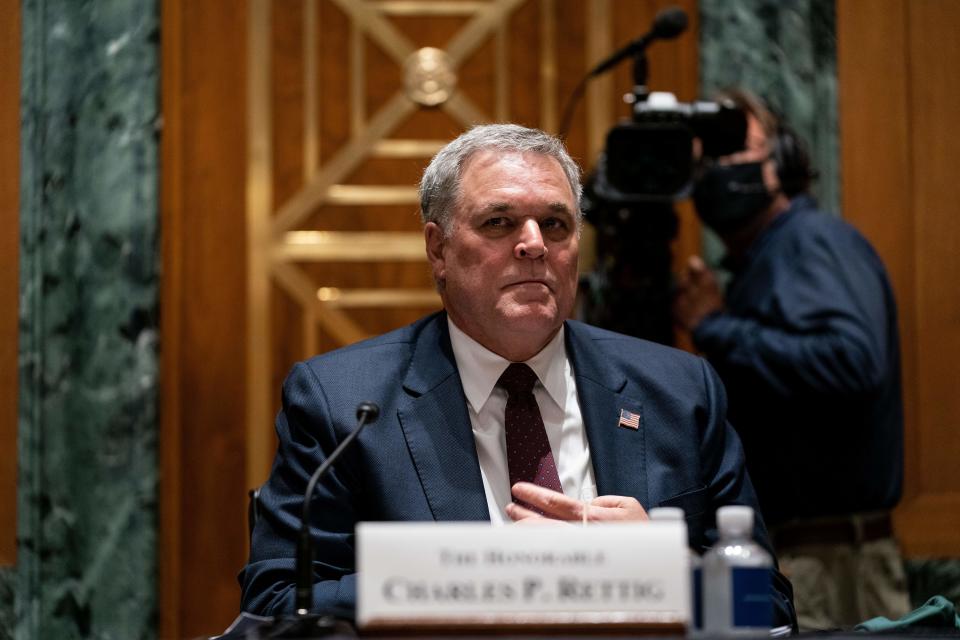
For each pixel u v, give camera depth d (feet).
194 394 26.73
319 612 12.36
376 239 27.17
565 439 15.62
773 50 26.71
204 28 27.12
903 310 27.02
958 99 27.22
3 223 27.20
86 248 26.45
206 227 26.94
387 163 27.30
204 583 26.40
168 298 26.61
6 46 27.32
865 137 27.14
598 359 16.26
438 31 27.48
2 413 26.99
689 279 22.99
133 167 26.53
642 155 21.90
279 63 27.22
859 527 21.74
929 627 13.29
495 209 15.05
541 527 9.63
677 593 9.51
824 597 21.54
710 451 15.89
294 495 14.78
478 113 27.43
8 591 26.58
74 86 26.73
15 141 27.17
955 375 27.02
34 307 26.53
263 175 27.07
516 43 27.55
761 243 22.82
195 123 27.02
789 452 21.67
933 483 26.84
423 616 9.46
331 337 27.02
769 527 22.08
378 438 14.93
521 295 14.98
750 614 10.34
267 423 26.76
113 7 26.81
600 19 27.55
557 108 27.48
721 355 21.94
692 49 27.35
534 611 9.48
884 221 27.07
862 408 21.39
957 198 27.17
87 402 26.27
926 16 27.32
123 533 26.04
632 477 15.21
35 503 26.17
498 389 15.65
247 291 26.94
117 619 25.88
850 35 27.20
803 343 21.12
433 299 27.20
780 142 23.32
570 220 15.34
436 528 9.58
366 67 27.37
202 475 26.63
